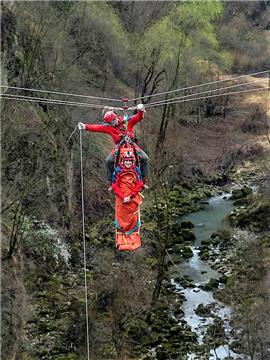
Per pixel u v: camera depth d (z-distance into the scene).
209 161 48.03
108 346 25.69
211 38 49.97
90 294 28.88
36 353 25.06
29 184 27.92
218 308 28.89
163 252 29.08
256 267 30.92
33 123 30.81
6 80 31.31
